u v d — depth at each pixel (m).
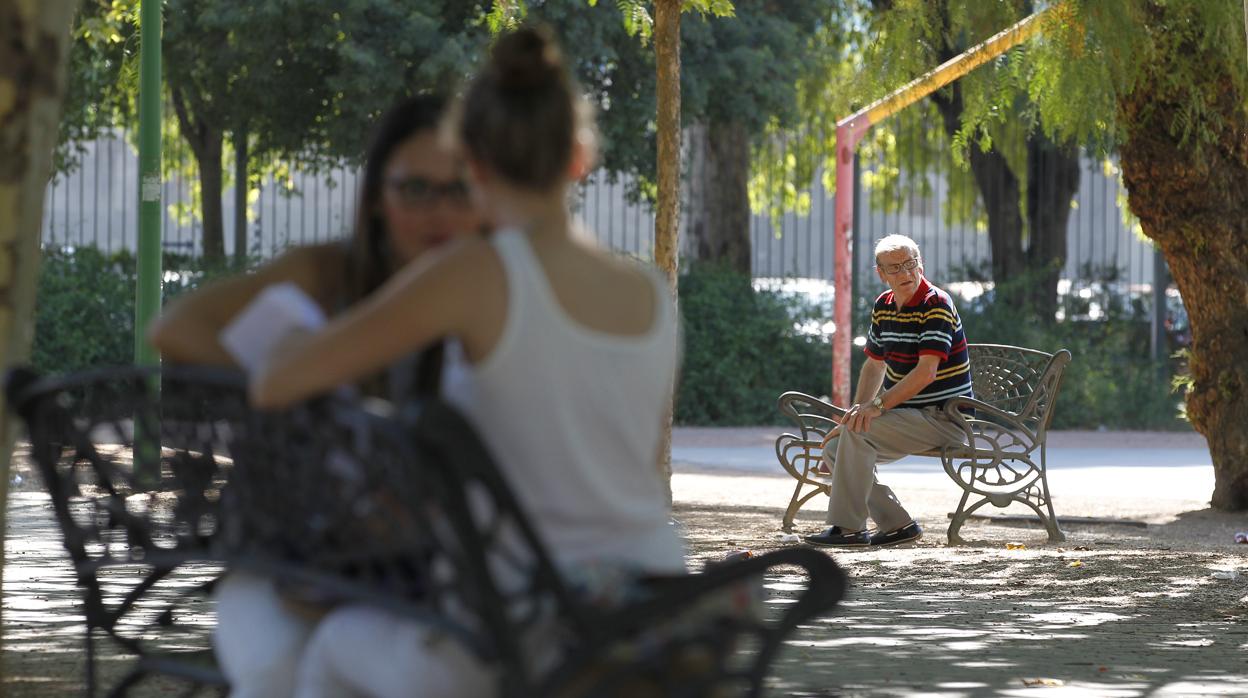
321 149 61.19
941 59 37.75
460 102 6.61
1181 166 31.75
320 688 6.86
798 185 75.62
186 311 7.46
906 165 73.62
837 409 25.59
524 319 6.20
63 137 61.34
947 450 24.75
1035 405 25.59
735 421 59.66
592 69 59.47
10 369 7.49
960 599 18.59
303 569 6.74
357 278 7.84
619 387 6.41
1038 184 66.81
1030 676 13.22
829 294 62.94
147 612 15.91
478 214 7.57
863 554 23.25
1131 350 64.75
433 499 6.00
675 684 6.52
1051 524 25.48
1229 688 12.80
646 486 6.69
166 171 75.56
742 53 60.72
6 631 14.66
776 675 12.98
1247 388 31.86
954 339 24.44
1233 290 32.00
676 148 27.70
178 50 56.81
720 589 6.69
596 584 6.39
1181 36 30.14
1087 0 27.59
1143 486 37.97
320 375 6.15
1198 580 20.64
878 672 13.29
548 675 6.14
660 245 27.66
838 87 33.81
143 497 7.71
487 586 5.98
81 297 54.59
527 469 6.33
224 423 6.98
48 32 8.15
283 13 54.22
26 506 26.91
